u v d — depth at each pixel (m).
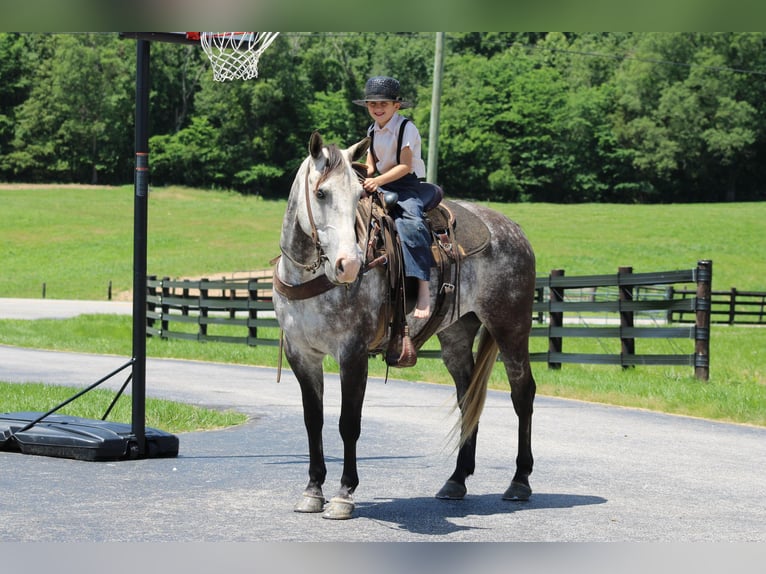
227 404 11.99
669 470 7.82
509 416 11.14
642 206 92.00
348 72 120.56
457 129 114.94
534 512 6.21
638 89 117.94
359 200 5.84
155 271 49.78
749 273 57.44
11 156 113.88
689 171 117.88
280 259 5.99
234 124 113.62
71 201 83.88
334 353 5.90
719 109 114.56
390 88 6.33
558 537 5.54
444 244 6.53
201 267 51.50
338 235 5.34
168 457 8.14
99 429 8.12
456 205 7.18
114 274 51.59
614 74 124.62
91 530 5.46
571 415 11.24
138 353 8.04
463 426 6.74
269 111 113.88
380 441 9.25
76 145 116.31
